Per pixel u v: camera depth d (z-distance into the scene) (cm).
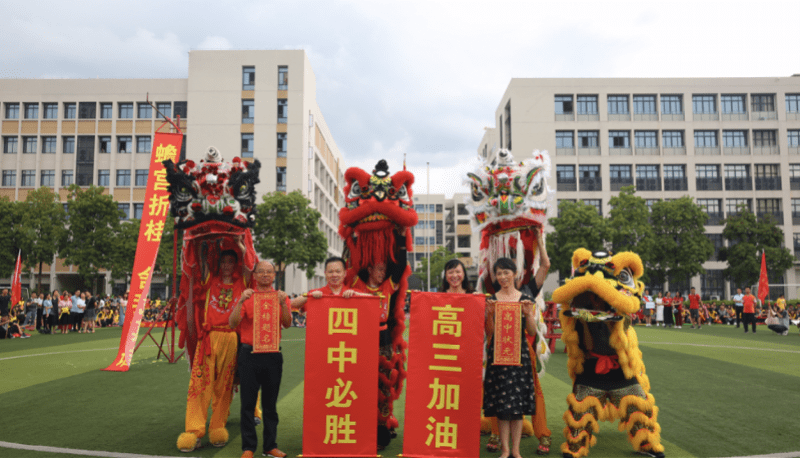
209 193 530
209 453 490
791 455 474
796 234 4612
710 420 605
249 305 484
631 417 483
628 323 502
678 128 4709
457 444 457
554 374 962
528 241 571
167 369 1045
